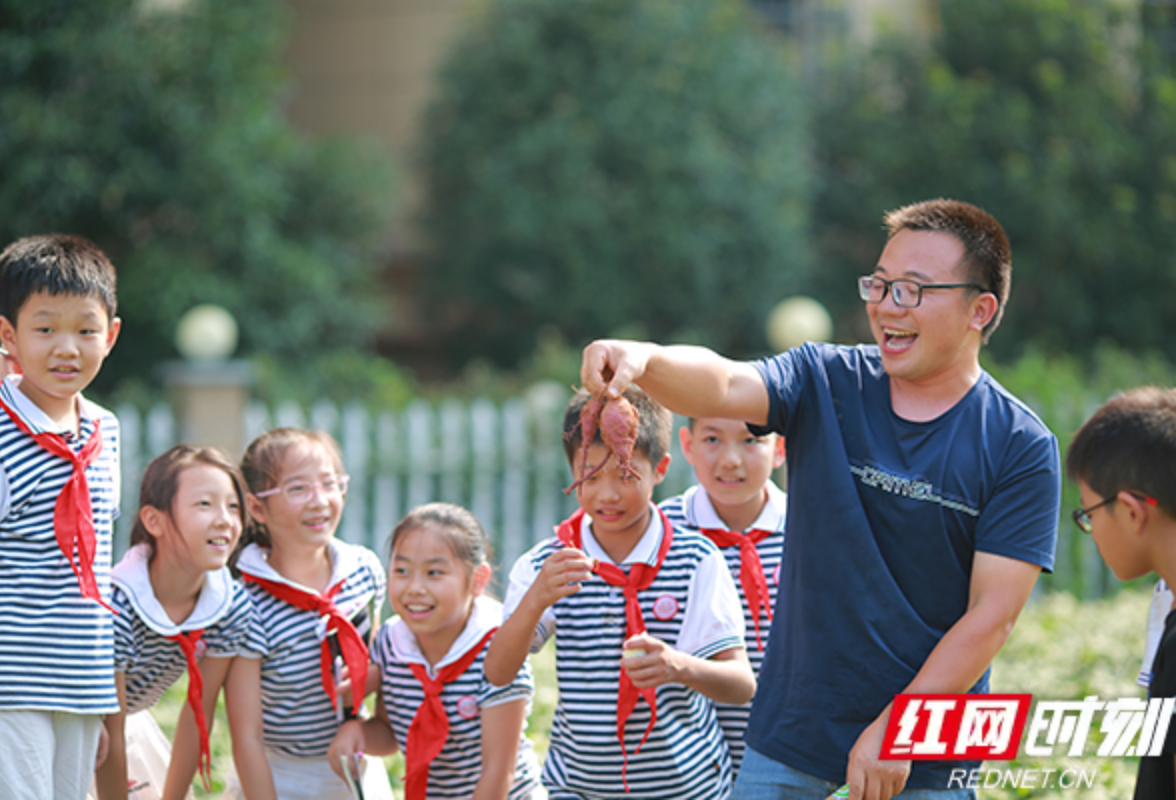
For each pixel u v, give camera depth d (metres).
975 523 4.19
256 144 18.41
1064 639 10.29
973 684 4.14
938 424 4.25
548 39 21.64
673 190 20.58
